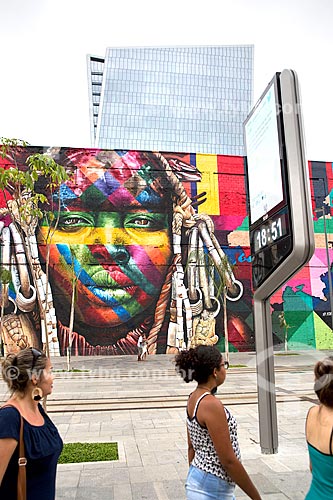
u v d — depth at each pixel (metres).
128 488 3.48
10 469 1.85
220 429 2.05
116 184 24.56
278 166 3.93
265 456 4.16
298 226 3.71
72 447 4.96
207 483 2.06
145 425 6.43
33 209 6.19
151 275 24.44
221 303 24.66
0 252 22.58
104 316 23.77
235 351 24.31
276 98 3.95
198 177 25.39
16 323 22.48
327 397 1.89
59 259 23.39
